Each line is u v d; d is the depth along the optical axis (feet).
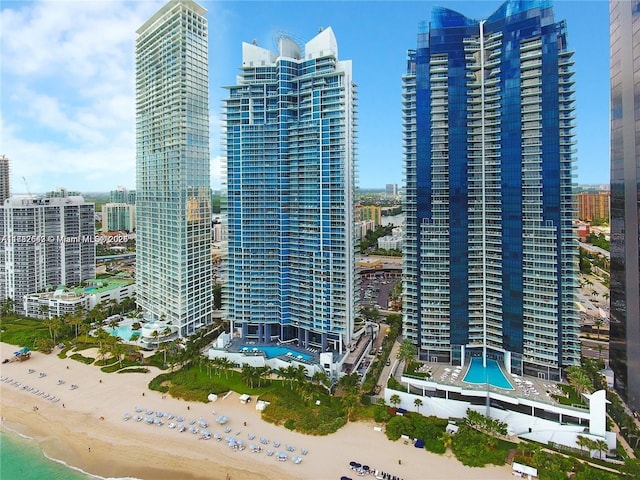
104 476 359.46
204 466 363.35
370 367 532.32
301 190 576.20
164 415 440.45
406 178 522.06
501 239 483.51
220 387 493.36
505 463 353.72
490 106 489.26
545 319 448.24
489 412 418.10
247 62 599.16
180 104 633.20
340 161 540.52
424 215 504.02
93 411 454.81
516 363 472.03
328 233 549.13
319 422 415.23
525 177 459.73
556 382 446.19
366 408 441.27
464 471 345.51
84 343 648.38
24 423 438.40
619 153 434.30
